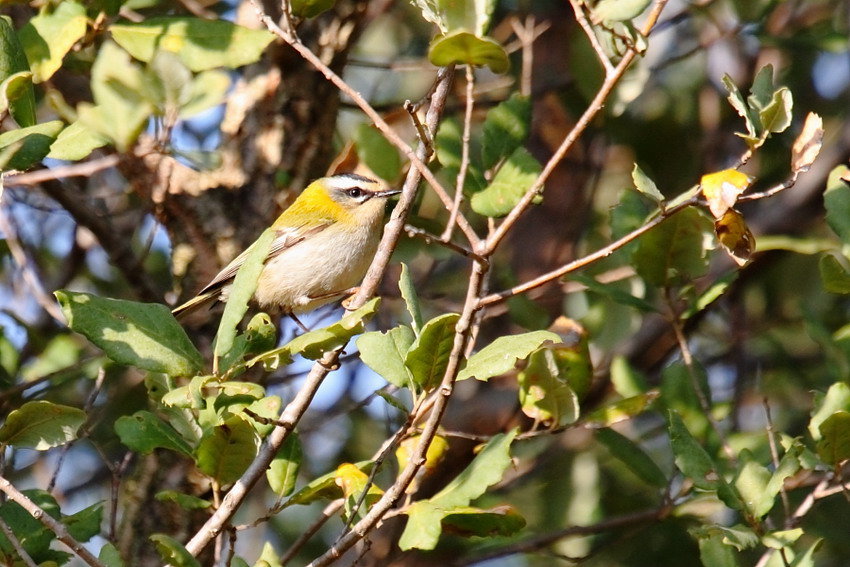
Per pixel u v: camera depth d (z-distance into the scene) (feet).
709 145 49.98
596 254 22.72
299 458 27.91
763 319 50.83
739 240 23.80
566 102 51.62
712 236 32.45
